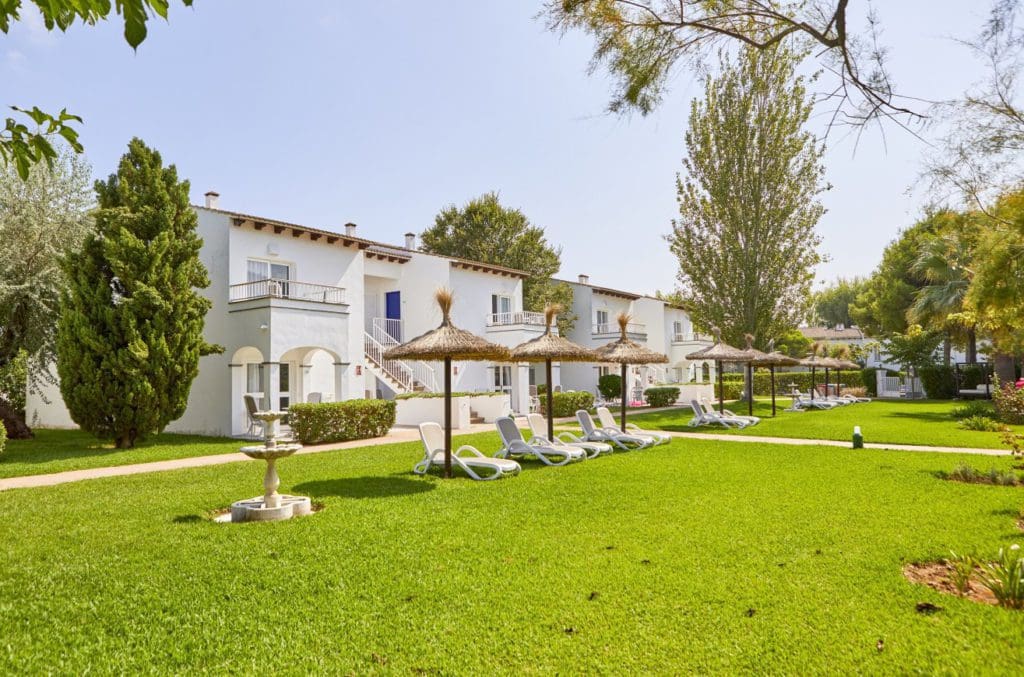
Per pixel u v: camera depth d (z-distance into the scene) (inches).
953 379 1293.1
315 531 265.6
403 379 948.0
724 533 257.9
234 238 729.0
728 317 1202.6
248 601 188.1
